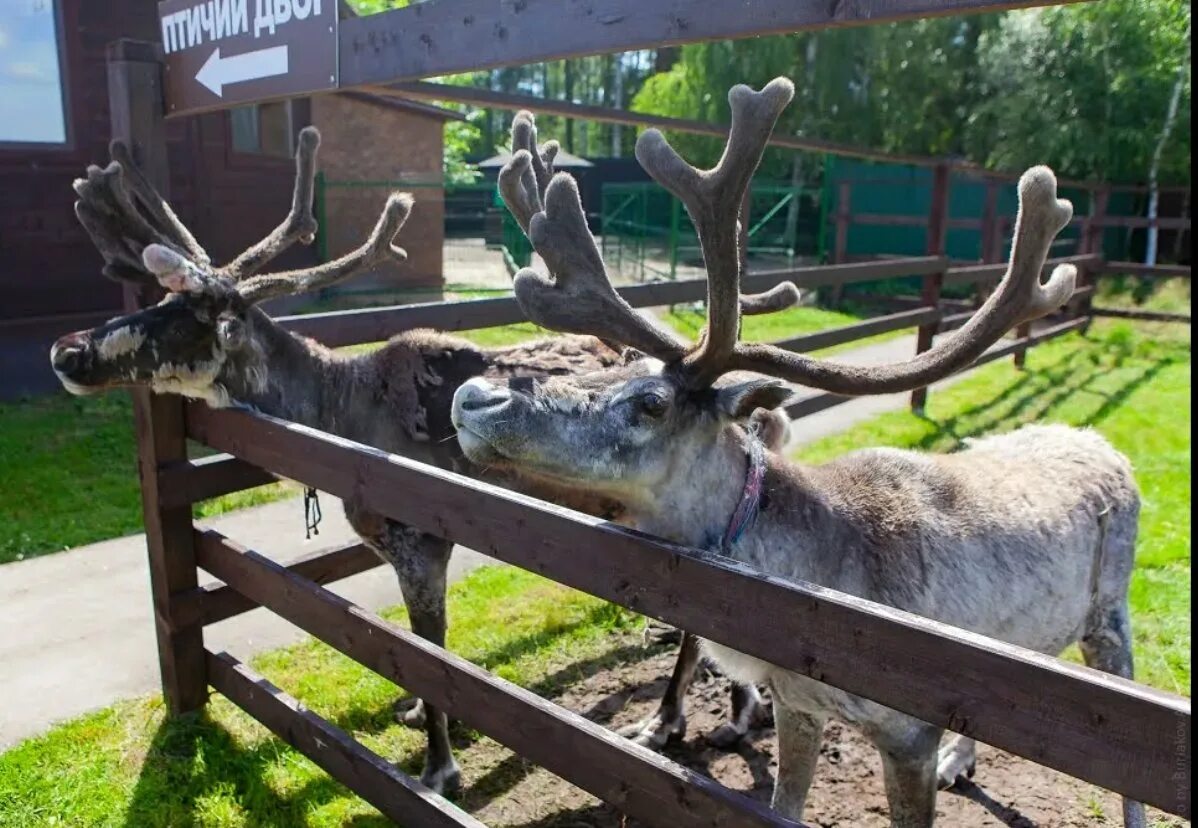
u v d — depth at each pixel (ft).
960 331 7.93
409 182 52.65
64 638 14.90
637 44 8.48
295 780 11.63
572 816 11.27
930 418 29.32
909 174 68.08
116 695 13.33
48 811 10.89
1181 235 65.77
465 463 12.20
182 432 12.03
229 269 12.39
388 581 17.30
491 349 12.88
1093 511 10.03
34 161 31.48
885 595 8.35
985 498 9.31
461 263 67.56
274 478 12.84
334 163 49.67
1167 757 4.61
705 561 6.48
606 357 13.00
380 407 12.41
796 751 9.07
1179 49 64.64
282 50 11.89
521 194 9.81
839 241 55.01
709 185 7.56
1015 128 69.36
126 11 32.83
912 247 69.36
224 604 12.73
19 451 23.08
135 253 12.42
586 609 16.34
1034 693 5.06
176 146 36.99
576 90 155.94
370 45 10.83
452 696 8.68
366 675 13.96
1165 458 24.81
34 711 12.88
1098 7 66.33
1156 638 14.76
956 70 77.82
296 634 15.21
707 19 8.01
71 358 10.62
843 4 7.19
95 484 21.59
